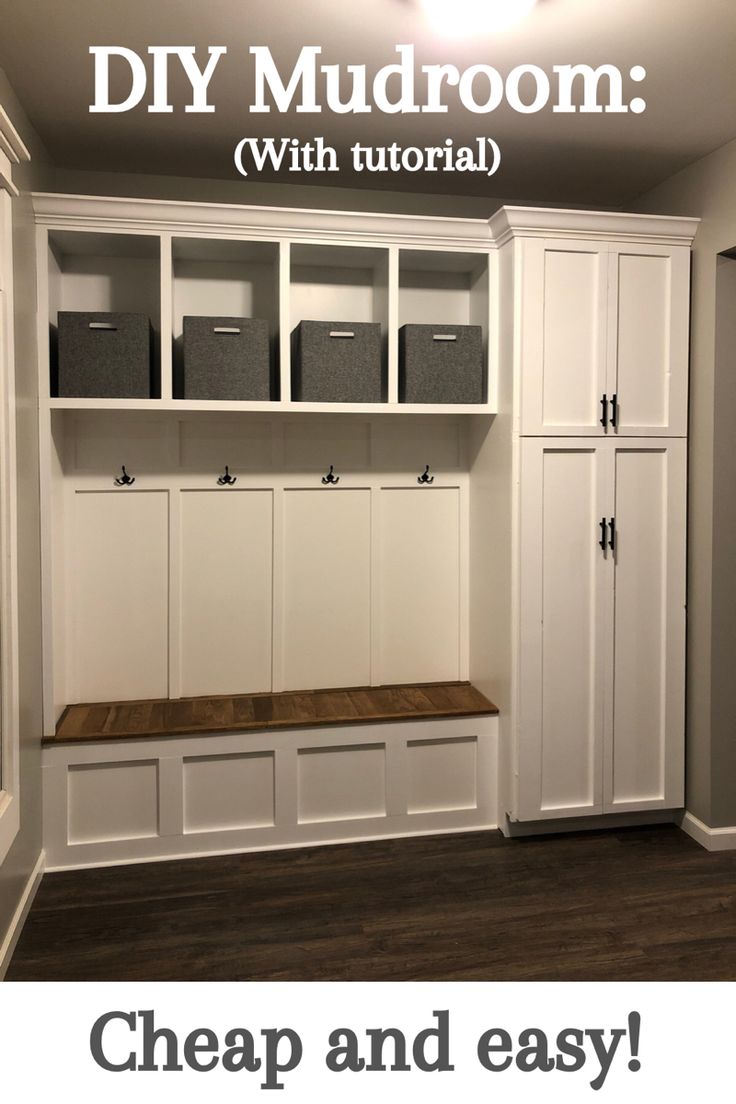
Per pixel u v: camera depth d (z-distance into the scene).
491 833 3.42
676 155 3.29
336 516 3.67
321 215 3.16
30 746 2.87
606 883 3.01
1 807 2.36
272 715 3.33
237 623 3.60
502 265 3.32
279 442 3.59
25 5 2.32
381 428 3.68
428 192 3.71
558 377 3.23
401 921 2.76
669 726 3.40
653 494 3.35
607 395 3.27
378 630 3.71
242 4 2.32
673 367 3.32
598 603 3.30
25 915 2.75
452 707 3.44
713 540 3.26
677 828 3.48
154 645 3.53
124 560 3.48
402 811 3.38
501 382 3.34
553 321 3.21
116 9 2.34
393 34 2.46
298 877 3.05
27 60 2.60
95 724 3.21
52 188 3.38
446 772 3.42
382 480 3.69
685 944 2.62
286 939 2.64
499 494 3.37
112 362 3.10
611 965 2.50
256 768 3.25
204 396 3.17
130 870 3.11
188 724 3.22
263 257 3.43
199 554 3.55
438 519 3.76
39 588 3.03
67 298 3.38
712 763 3.30
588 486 3.29
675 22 2.40
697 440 3.34
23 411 2.74
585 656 3.32
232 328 3.19
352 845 3.31
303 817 3.30
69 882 3.01
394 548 3.73
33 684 2.92
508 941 2.63
